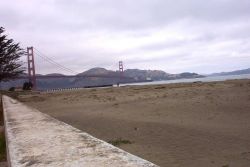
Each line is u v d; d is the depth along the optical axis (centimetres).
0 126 1044
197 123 1175
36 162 225
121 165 196
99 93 3850
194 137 943
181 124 1172
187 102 1858
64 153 243
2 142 621
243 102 1647
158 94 2689
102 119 1475
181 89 3088
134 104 2047
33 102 3388
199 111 1477
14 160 236
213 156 735
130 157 214
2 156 521
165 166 673
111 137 1029
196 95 2255
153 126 1170
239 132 977
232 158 712
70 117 1675
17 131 397
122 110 1786
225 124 1122
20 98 3919
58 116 1781
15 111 839
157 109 1677
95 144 265
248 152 751
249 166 650
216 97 1997
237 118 1227
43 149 264
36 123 479
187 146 839
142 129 1125
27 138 329
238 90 2370
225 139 895
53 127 408
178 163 691
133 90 3706
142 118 1401
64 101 3133
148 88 3875
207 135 959
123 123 1295
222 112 1396
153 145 869
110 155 223
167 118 1347
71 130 364
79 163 211
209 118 1270
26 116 640
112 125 1270
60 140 299
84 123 1394
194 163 687
